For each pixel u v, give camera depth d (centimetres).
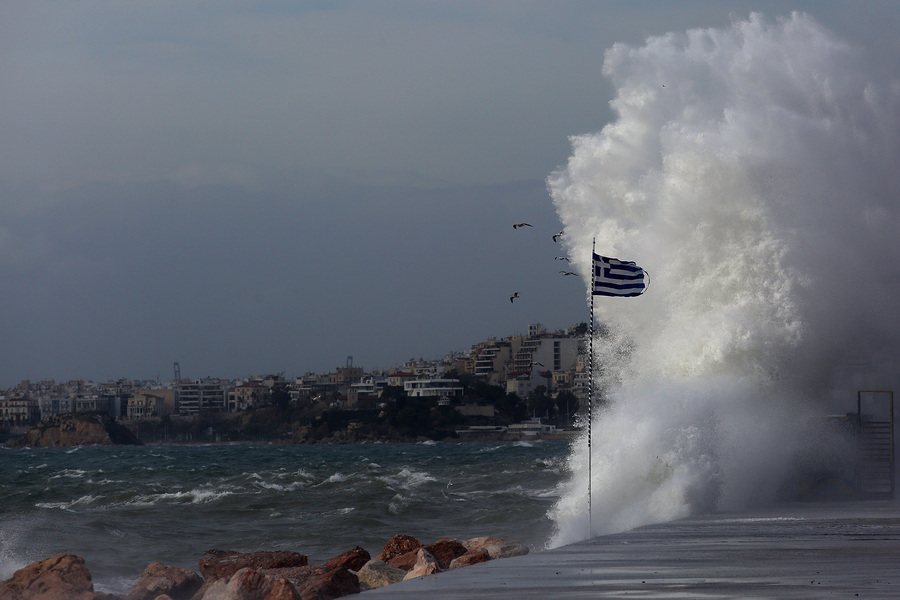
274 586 3139
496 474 15562
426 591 2716
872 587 2628
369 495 11106
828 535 4288
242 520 9488
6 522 8856
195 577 4612
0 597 4075
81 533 8288
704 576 2923
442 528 8450
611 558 3497
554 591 2639
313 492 12056
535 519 8388
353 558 4791
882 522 4975
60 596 4097
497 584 2828
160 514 10038
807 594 2503
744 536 4278
